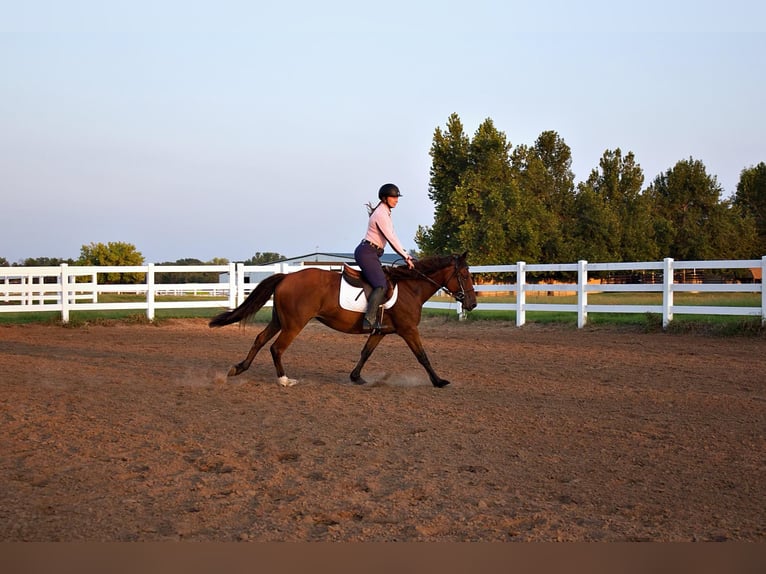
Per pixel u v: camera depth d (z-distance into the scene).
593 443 6.24
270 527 4.38
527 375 9.85
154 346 13.77
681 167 52.12
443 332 16.67
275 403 7.97
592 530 4.36
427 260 9.09
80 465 5.57
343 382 9.39
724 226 49.66
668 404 7.80
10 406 7.65
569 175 56.06
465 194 41.38
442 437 6.45
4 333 16.41
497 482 5.22
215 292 47.38
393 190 8.62
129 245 63.31
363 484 5.16
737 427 6.75
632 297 32.22
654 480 5.26
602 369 10.34
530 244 39.75
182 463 5.66
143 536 4.24
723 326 14.24
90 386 8.98
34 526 4.37
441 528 4.39
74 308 18.81
